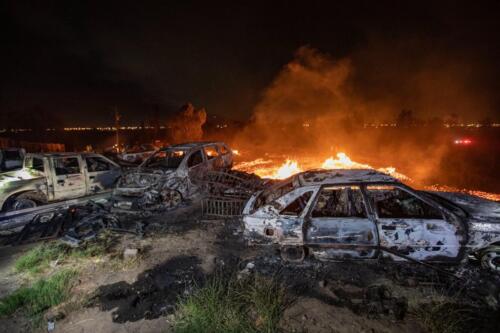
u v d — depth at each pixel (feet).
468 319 9.95
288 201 14.19
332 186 13.94
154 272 14.62
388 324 10.27
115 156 47.96
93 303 12.26
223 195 23.40
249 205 15.78
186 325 10.27
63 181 24.21
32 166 24.72
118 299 12.51
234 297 11.55
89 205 24.47
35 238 19.24
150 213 23.41
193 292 12.56
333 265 14.21
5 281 14.35
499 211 13.84
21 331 10.77
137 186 24.68
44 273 14.88
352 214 13.92
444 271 12.46
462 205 14.78
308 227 13.69
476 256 13.15
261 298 11.33
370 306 11.12
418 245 12.68
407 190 13.39
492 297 11.23
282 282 12.86
